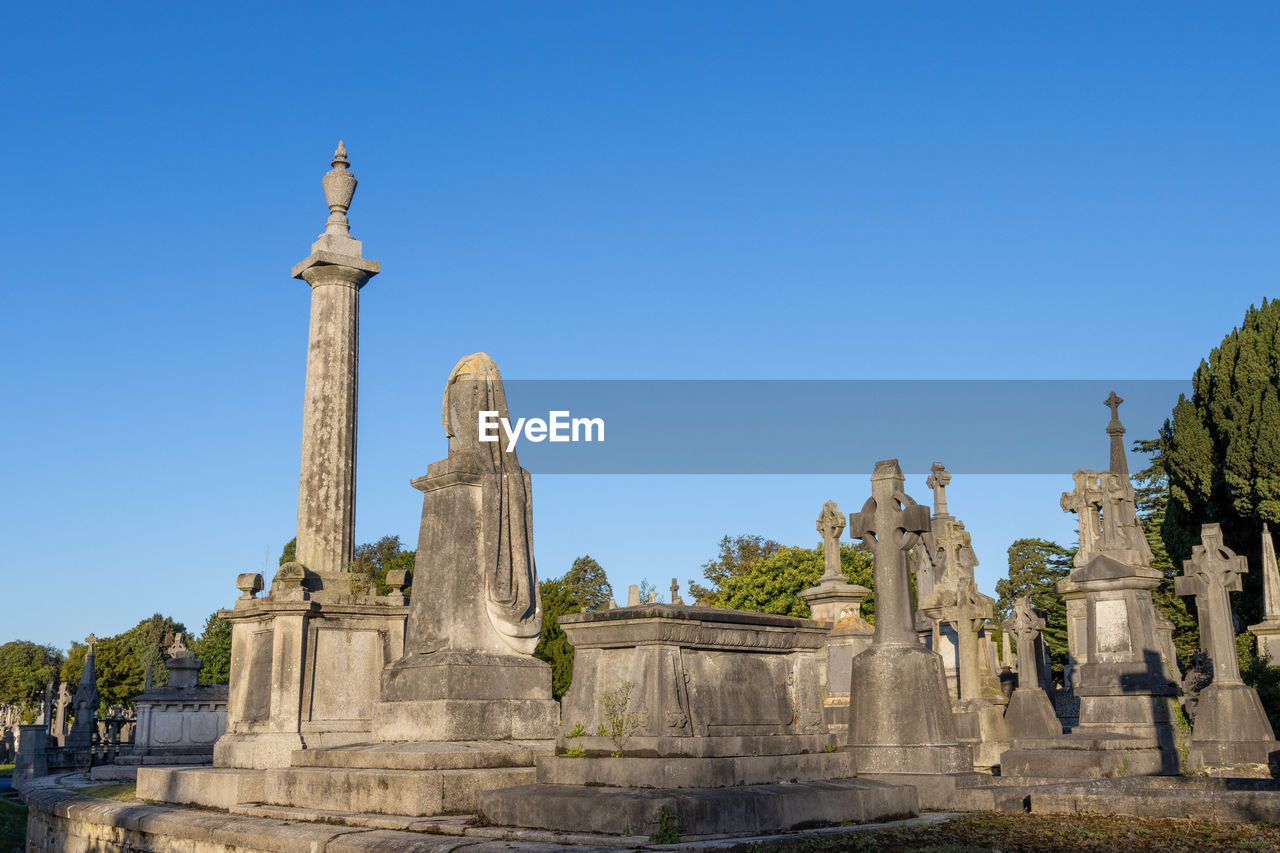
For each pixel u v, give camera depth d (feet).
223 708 90.38
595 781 34.88
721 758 34.86
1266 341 125.59
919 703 43.29
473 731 44.73
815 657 41.50
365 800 39.60
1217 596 56.49
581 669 37.60
